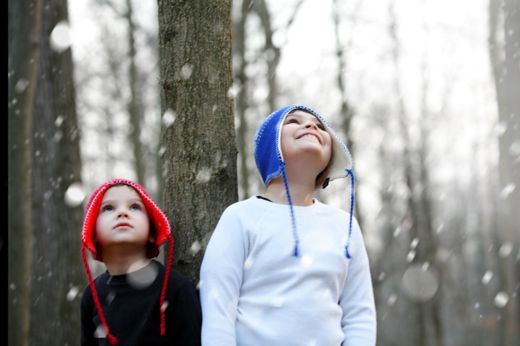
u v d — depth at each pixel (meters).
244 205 2.55
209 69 2.83
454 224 22.44
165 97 2.85
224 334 2.27
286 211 2.55
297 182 2.63
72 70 5.00
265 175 2.68
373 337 2.50
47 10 4.85
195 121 2.79
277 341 2.31
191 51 2.82
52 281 4.64
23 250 4.22
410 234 13.03
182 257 2.73
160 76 2.90
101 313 2.40
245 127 8.27
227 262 2.40
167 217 2.81
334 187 11.25
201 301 2.40
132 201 2.47
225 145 2.83
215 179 2.78
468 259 22.58
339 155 2.74
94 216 2.45
